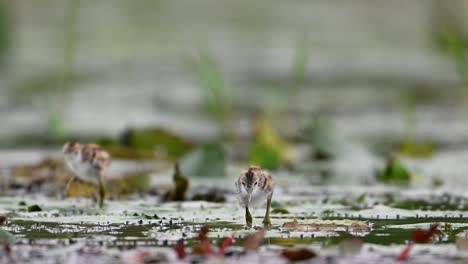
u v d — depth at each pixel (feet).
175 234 20.13
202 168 37.60
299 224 21.29
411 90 79.15
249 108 65.87
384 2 117.70
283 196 30.81
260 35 104.27
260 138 45.09
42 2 112.37
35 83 81.30
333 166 42.24
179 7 114.32
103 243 18.71
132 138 44.27
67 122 59.52
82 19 106.83
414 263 16.19
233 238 19.34
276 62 91.66
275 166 41.78
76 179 29.94
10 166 39.63
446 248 17.97
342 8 117.29
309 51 97.40
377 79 84.79
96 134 53.67
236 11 114.21
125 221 22.72
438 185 34.71
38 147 49.67
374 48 101.50
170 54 99.40
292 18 112.47
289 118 61.36
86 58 96.12
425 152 46.78
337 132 45.62
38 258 16.78
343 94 76.02
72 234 20.21
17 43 95.71
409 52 100.37
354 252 17.38
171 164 39.99
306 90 77.41
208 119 63.31
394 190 32.94
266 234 20.20
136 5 115.24
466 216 24.18
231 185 34.06
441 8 92.17
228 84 67.41
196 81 85.51
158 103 71.26
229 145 49.26
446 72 89.92
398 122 62.44
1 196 29.96
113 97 74.02
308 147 48.78
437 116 65.57
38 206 25.36
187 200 29.14
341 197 30.48
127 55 98.48
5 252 17.39
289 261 16.33
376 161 43.24
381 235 20.07
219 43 99.66
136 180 32.63
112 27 105.29
